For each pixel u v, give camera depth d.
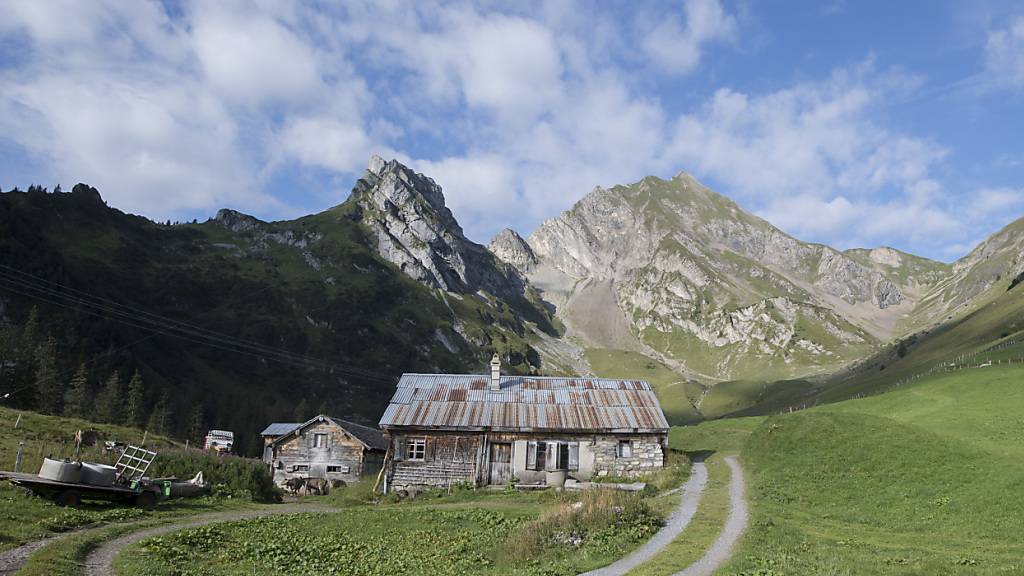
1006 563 24.22
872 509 35.59
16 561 22.27
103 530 29.25
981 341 177.88
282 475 72.88
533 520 32.22
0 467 38.44
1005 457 40.56
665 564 23.94
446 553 29.62
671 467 51.19
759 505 36.97
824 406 87.62
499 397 58.56
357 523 37.06
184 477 48.59
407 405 56.75
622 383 61.78
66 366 153.62
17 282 190.62
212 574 24.09
